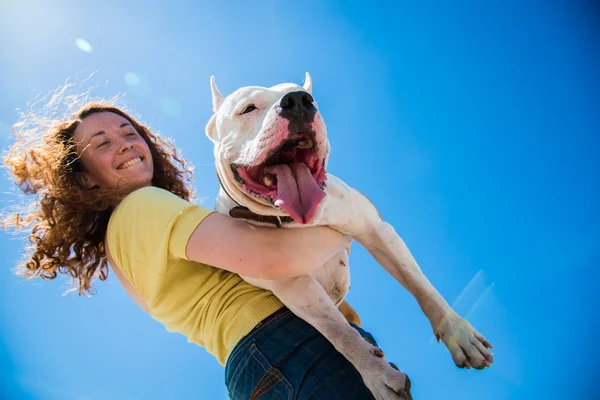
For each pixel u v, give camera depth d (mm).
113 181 1051
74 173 1070
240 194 958
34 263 1028
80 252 1034
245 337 860
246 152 917
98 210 1017
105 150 1049
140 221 885
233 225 853
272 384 817
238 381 842
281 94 977
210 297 910
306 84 1117
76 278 1110
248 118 960
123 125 1089
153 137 1238
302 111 876
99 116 1090
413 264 1038
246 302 895
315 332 870
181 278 913
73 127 1084
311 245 912
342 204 988
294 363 826
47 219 1028
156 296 889
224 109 1005
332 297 1071
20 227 1117
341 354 851
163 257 858
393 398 784
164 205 882
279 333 858
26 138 1102
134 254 883
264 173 910
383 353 832
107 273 1081
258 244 837
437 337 1003
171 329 943
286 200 842
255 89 979
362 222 1021
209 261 842
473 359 935
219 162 996
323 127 904
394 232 1050
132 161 1061
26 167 1069
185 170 1304
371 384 810
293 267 861
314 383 806
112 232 921
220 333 893
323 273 1032
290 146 927
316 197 846
